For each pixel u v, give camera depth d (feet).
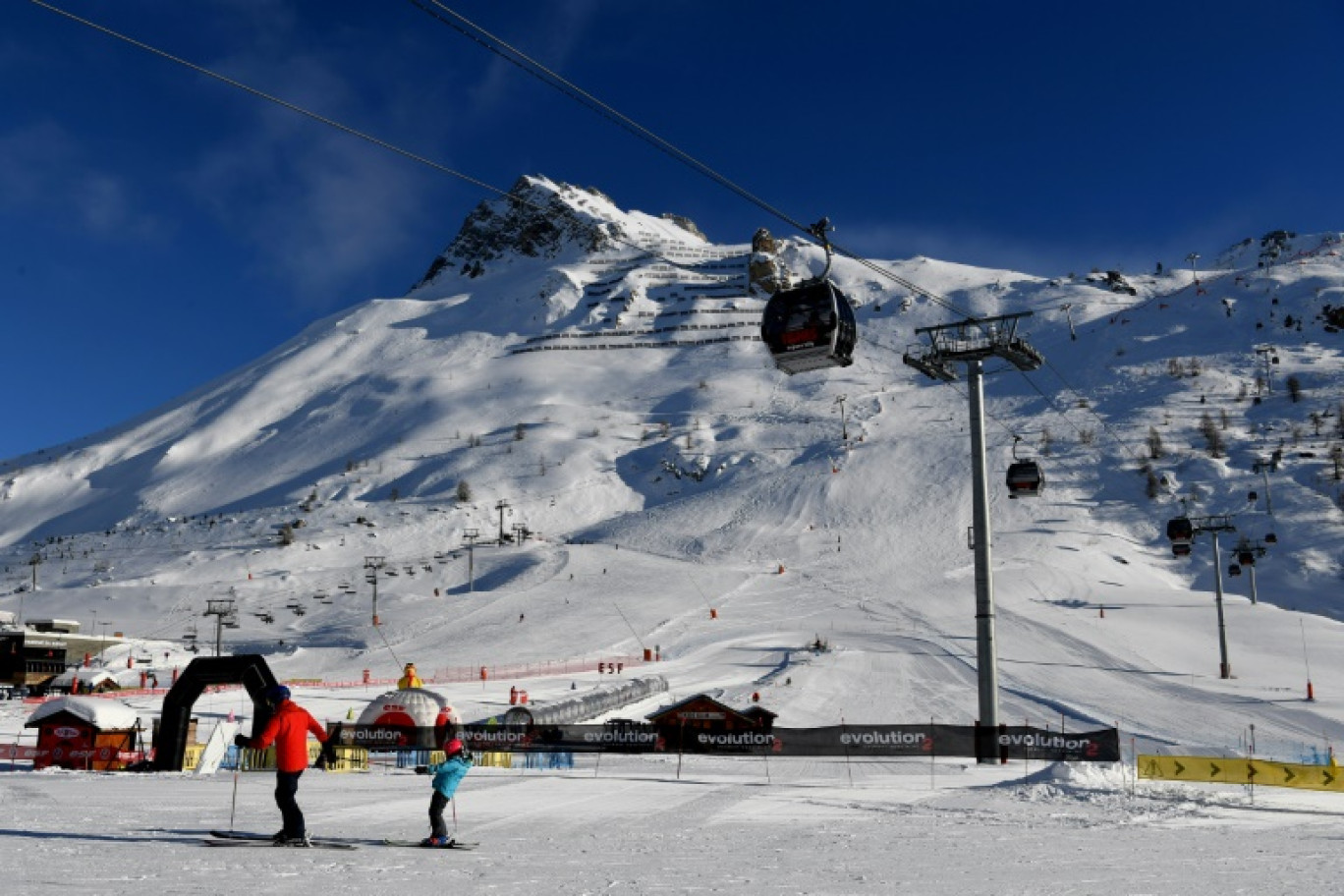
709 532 531.09
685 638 330.54
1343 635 295.89
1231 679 241.35
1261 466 492.13
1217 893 35.60
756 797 77.36
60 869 34.17
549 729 117.50
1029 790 82.07
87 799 65.92
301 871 35.83
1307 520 466.29
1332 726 184.55
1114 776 89.51
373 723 144.56
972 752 108.17
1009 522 490.08
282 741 43.39
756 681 245.86
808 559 460.55
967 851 48.62
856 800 76.07
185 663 350.23
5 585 626.64
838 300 79.36
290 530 624.18
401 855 42.37
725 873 39.09
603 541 547.08
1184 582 426.51
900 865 43.01
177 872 34.40
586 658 304.30
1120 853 48.67
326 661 323.78
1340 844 53.62
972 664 258.57
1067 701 209.26
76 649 361.10
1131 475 548.72
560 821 59.98
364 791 80.18
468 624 369.91
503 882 35.14
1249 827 62.75
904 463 592.19
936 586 393.29
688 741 124.57
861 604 367.86
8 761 122.42
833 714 195.62
